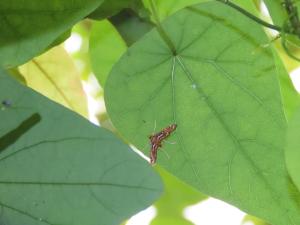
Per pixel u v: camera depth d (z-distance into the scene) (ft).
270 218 0.92
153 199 0.73
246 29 0.93
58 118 0.75
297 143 0.75
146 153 0.91
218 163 0.93
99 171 0.74
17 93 0.74
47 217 0.76
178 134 0.93
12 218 0.77
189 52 0.93
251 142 0.93
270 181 0.92
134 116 0.92
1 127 0.75
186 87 0.93
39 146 0.75
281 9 0.90
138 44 0.93
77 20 0.83
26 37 0.84
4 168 0.76
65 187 0.75
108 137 0.74
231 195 0.93
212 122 0.93
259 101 0.93
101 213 0.74
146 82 0.92
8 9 0.83
